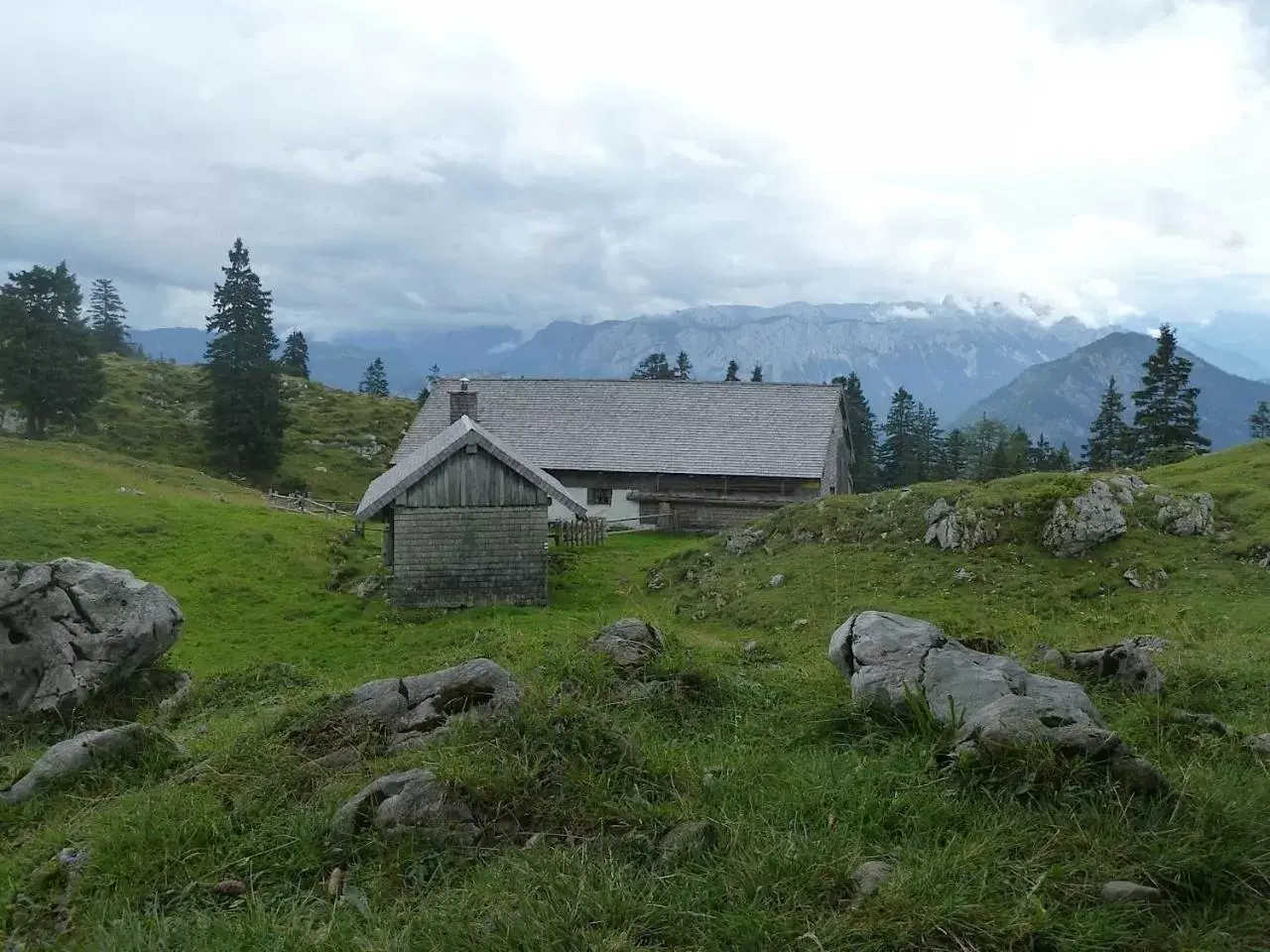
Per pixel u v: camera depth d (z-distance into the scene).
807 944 5.39
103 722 11.83
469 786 7.25
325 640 23.83
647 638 11.48
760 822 6.93
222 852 7.05
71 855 7.24
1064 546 24.28
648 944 5.63
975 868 6.06
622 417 53.16
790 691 10.65
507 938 5.58
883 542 26.98
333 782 7.91
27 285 62.78
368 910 6.14
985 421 128.62
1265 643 15.48
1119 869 6.08
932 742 8.15
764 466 48.62
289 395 86.75
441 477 28.31
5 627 11.95
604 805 7.12
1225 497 26.59
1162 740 8.45
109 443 68.31
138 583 12.80
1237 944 5.41
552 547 39.09
